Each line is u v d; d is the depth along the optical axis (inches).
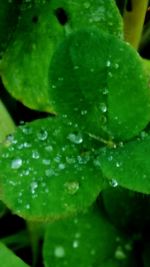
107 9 4.9
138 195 5.2
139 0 5.4
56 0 5.0
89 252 5.3
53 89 4.1
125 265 5.3
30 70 5.1
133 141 4.1
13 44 5.3
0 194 4.0
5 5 5.3
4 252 4.6
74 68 4.1
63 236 5.3
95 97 4.2
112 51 4.0
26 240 6.1
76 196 4.0
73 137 4.2
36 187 4.0
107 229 5.4
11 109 5.9
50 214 3.9
